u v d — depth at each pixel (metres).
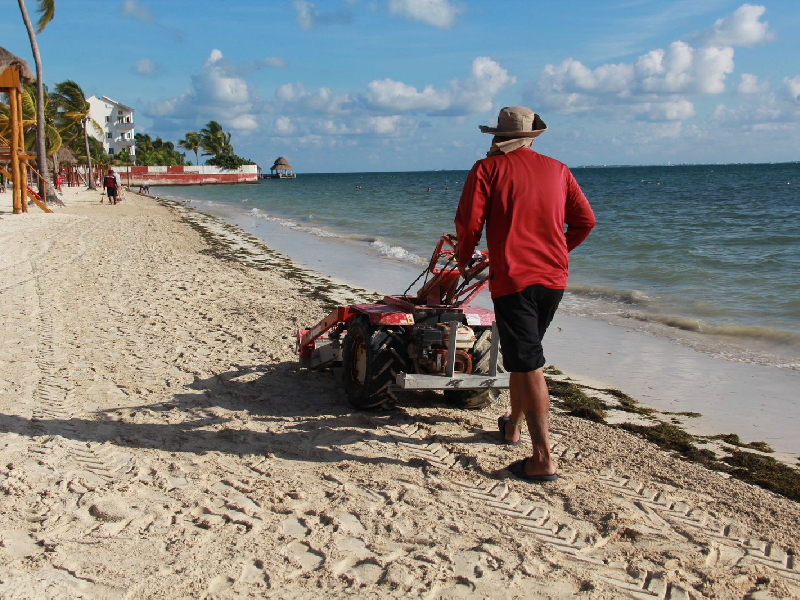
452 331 5.05
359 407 5.70
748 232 22.88
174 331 8.59
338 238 23.34
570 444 5.14
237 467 4.48
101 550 3.34
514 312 4.09
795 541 3.66
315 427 5.30
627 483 4.38
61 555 3.27
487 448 4.88
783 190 62.78
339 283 13.65
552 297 4.11
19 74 24.81
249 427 5.27
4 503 3.83
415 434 5.18
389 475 4.38
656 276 14.56
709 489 4.34
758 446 5.51
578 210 4.34
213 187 100.00
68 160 57.12
